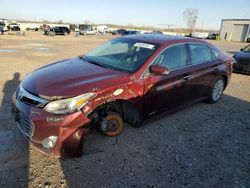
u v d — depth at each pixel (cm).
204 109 523
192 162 325
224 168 317
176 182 285
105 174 293
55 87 305
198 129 424
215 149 362
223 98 615
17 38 2580
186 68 440
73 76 337
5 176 278
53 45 1928
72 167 301
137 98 360
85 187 270
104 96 318
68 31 4131
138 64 374
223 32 5438
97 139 366
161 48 398
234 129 433
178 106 449
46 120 282
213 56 524
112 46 452
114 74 353
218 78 539
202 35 5928
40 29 5466
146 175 295
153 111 398
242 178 299
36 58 1134
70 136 291
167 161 324
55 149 290
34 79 338
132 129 404
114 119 363
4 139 351
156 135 391
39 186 267
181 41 443
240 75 948
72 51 1519
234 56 991
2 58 1073
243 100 609
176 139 384
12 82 648
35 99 295
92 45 2059
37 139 290
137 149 348
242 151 361
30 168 294
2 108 455
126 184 278
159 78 385
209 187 280
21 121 312
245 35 5000
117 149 345
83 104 296
